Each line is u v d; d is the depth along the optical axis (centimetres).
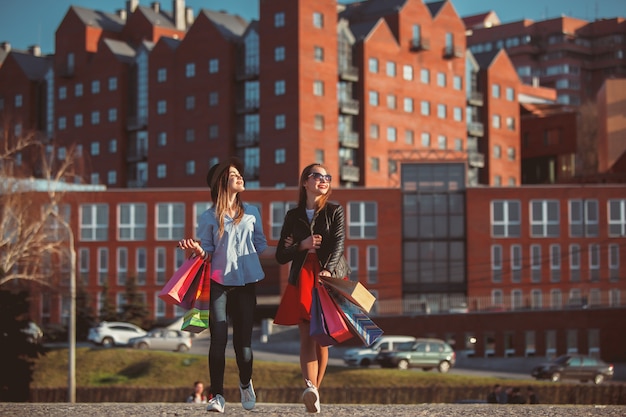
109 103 12788
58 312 8631
